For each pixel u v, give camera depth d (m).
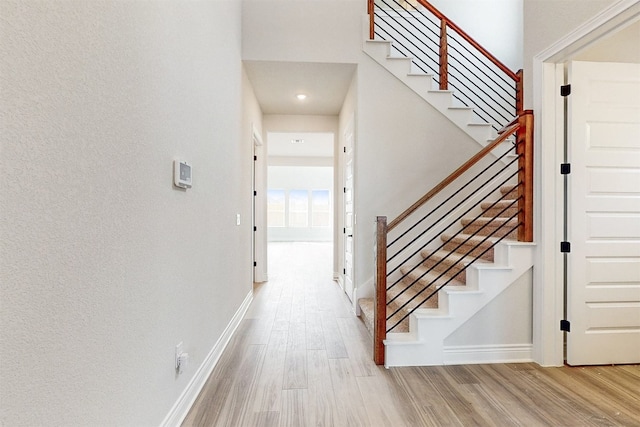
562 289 2.34
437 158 3.53
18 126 0.74
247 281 3.79
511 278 2.40
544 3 2.32
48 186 0.83
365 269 3.50
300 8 3.46
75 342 0.92
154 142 1.41
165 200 1.53
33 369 0.78
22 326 0.75
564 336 2.36
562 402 1.88
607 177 2.30
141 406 1.30
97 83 1.02
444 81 3.61
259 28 3.42
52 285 0.84
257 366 2.32
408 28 4.23
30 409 0.77
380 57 3.49
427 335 2.37
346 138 4.39
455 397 1.94
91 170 0.99
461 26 4.42
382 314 2.38
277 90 4.21
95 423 1.01
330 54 3.46
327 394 1.97
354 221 3.66
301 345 2.70
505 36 4.45
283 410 1.80
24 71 0.75
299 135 7.11
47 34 0.82
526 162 2.43
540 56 2.35
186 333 1.80
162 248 1.50
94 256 1.01
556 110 2.32
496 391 2.00
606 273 2.30
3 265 0.70
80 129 0.94
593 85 2.29
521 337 2.43
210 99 2.24
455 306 2.38
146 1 1.33
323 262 7.19
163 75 1.50
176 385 1.66
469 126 3.54
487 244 2.76
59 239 0.86
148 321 1.36
